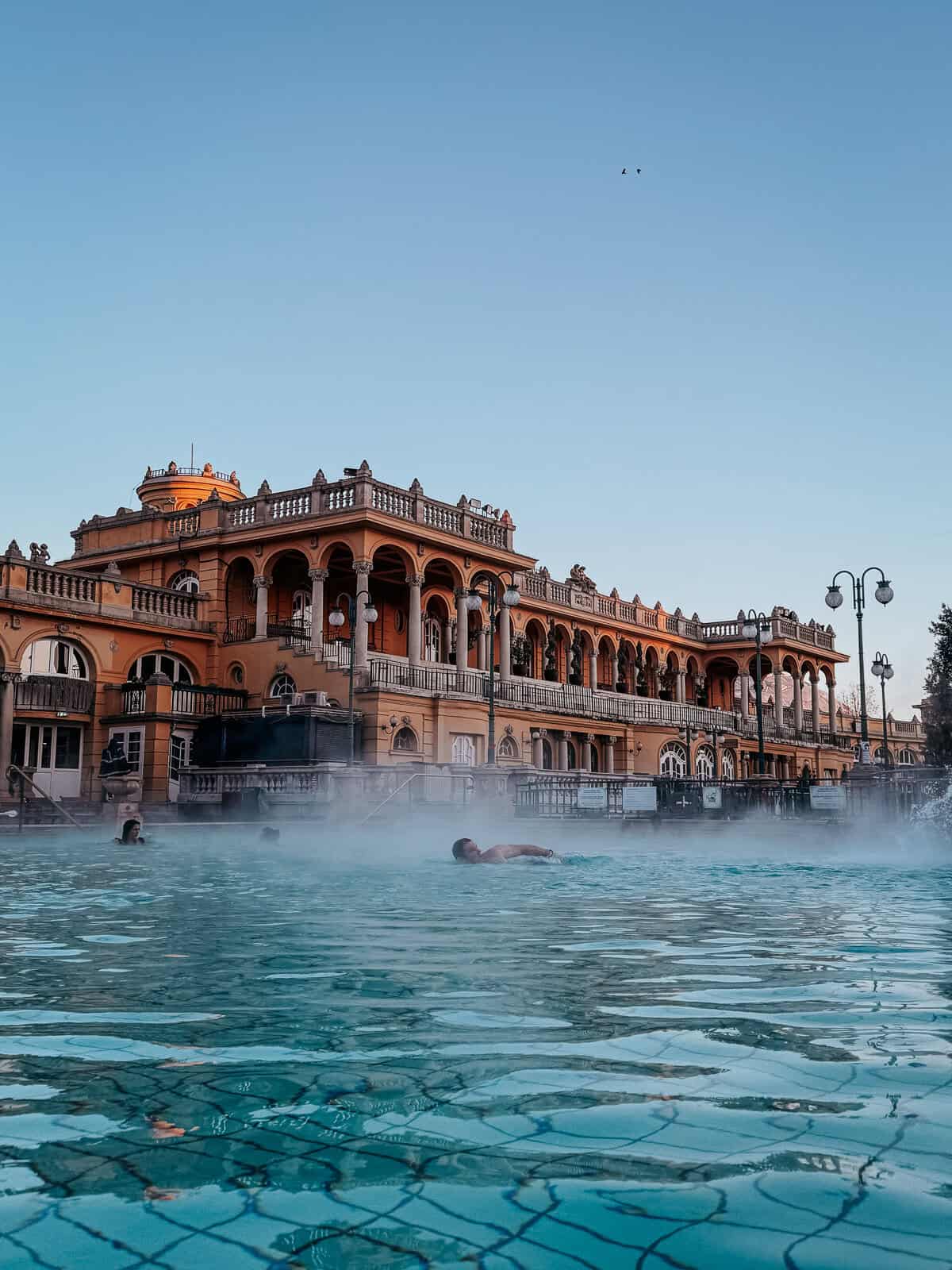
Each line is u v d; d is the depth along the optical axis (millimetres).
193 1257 1994
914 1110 2934
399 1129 2789
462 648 41812
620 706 50094
